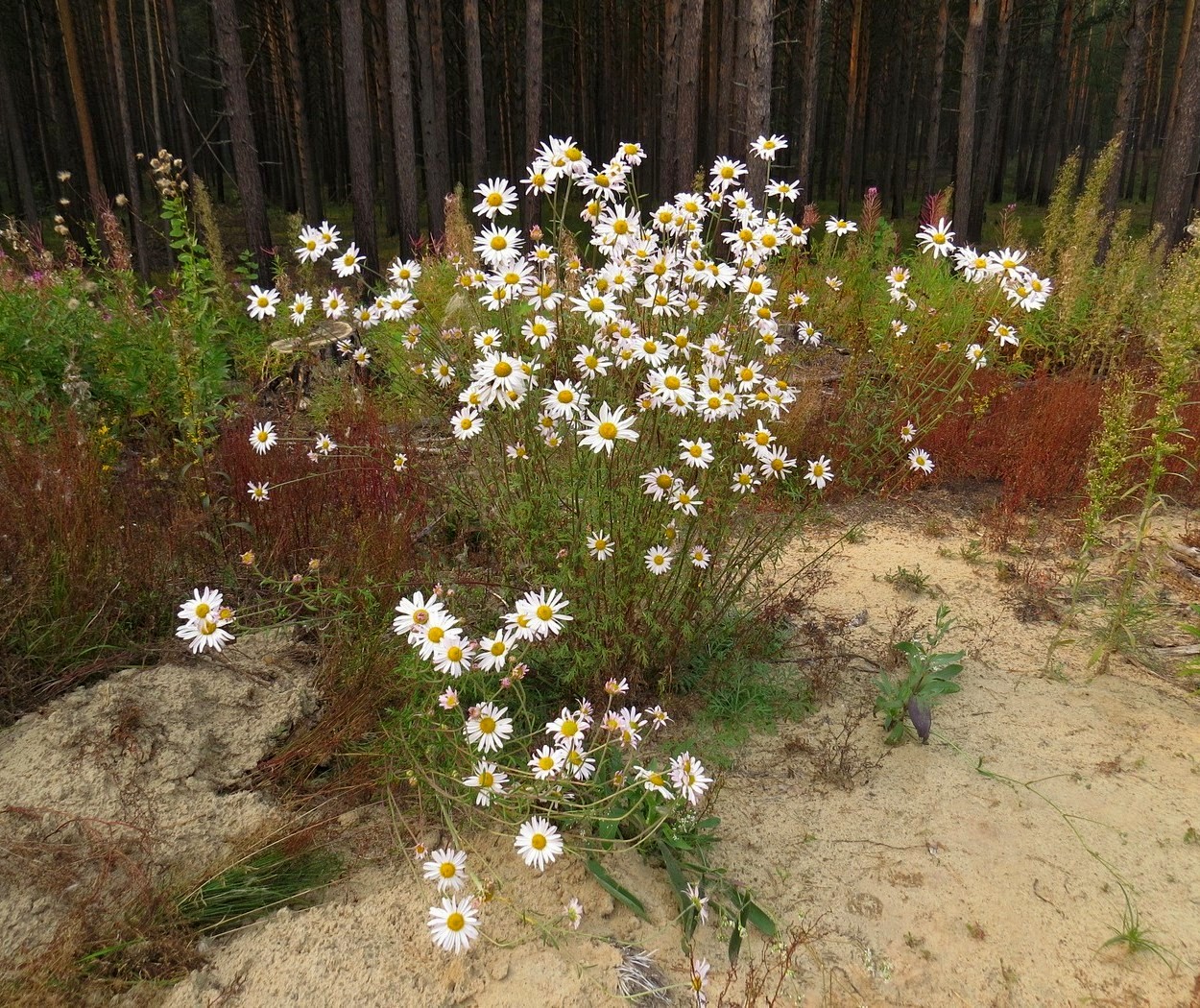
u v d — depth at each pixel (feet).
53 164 90.68
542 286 8.92
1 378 16.26
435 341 10.78
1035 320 22.97
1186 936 7.50
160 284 50.52
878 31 91.86
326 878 7.62
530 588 10.38
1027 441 18.12
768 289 9.63
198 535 12.12
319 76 97.91
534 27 58.54
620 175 9.39
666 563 9.38
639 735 9.11
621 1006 6.50
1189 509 16.96
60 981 6.33
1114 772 9.52
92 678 9.84
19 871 7.04
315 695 9.59
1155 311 23.59
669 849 8.07
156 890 7.14
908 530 15.92
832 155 118.73
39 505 11.03
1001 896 7.94
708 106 77.20
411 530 12.42
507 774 8.07
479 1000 6.48
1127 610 11.77
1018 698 10.88
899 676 11.29
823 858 8.35
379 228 82.53
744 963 7.15
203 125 98.84
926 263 23.58
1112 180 55.52
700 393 9.12
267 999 6.40
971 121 57.52
